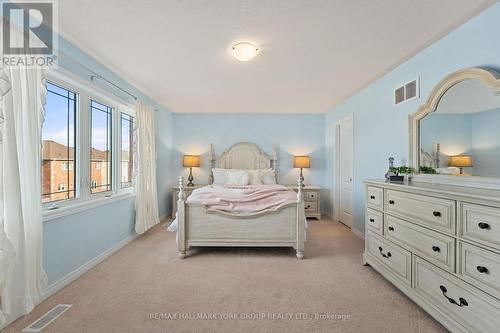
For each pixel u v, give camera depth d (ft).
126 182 11.13
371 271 7.95
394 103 8.97
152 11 5.64
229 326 5.24
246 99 13.32
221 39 6.89
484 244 4.27
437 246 5.27
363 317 5.54
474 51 5.86
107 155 9.59
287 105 14.65
